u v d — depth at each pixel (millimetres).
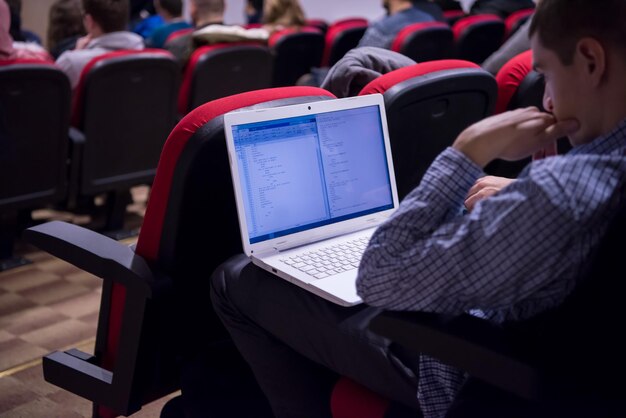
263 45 4246
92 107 3340
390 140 1995
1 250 3266
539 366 1097
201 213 1695
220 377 1913
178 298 1795
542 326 1181
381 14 8742
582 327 1130
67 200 3494
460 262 1118
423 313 1225
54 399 2223
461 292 1147
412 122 2057
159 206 1662
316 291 1479
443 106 2148
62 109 3201
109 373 1817
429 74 2047
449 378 1331
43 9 7719
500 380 1126
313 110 1723
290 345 1571
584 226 1067
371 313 1470
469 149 1172
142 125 3562
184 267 1758
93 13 3779
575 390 1146
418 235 1180
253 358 1658
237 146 1584
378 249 1187
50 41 4480
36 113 3119
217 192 1689
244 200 1593
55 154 3281
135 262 1684
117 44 3793
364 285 1211
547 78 1165
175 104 3664
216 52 3930
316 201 1714
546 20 1113
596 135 1142
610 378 1149
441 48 4430
